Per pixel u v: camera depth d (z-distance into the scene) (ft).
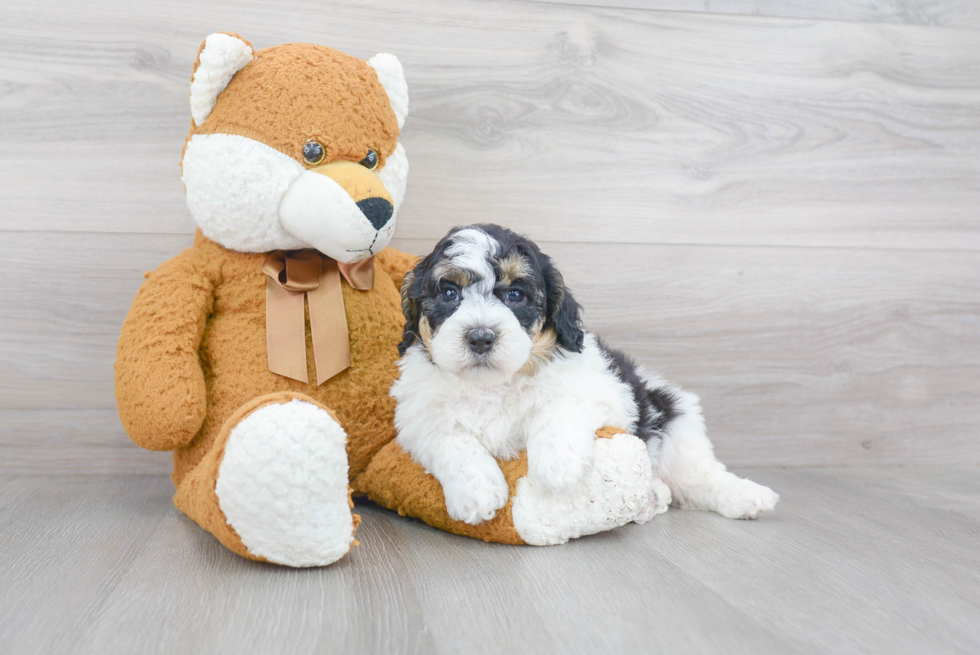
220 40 5.17
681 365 7.82
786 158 7.84
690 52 7.61
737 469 7.91
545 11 7.36
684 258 7.75
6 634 3.53
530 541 5.01
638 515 5.46
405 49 7.18
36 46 6.72
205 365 5.66
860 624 3.79
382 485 5.70
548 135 7.47
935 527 5.68
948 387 8.21
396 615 3.80
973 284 8.20
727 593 4.18
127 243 6.98
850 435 8.09
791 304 7.93
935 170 8.09
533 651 3.41
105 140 6.88
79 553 4.72
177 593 4.06
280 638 3.52
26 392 6.91
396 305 6.17
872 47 7.89
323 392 5.67
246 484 4.12
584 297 7.63
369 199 5.25
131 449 7.09
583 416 5.16
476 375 4.99
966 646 3.56
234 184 5.22
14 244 6.81
